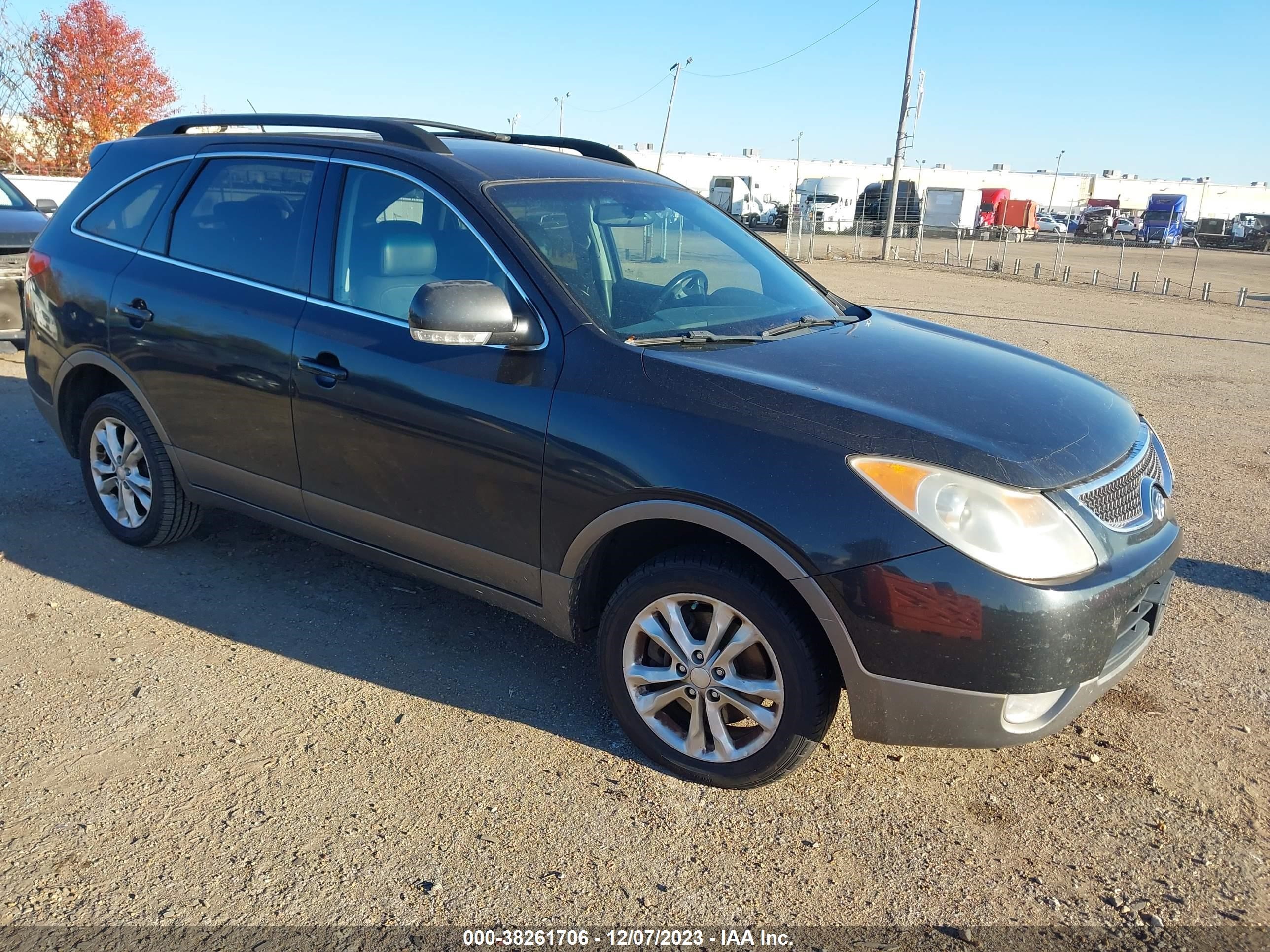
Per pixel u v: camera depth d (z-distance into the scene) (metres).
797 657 2.71
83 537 4.68
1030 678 2.52
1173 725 3.40
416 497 3.36
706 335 3.18
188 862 2.59
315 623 3.93
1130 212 62.91
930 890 2.59
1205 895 2.59
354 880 2.54
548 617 3.20
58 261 4.51
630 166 4.28
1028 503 2.56
